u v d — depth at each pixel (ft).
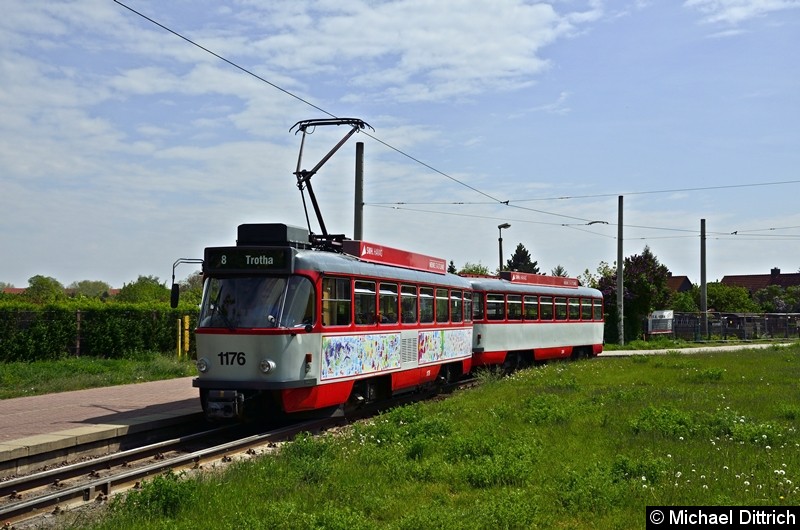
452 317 73.26
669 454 34.96
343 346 51.24
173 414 48.44
